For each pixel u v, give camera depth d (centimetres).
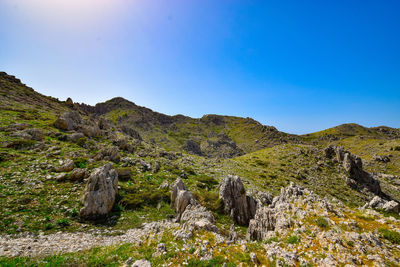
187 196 2831
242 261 1185
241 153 19038
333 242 1220
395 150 11962
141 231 2173
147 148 6556
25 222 1817
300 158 8506
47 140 4053
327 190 6034
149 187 3534
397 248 1137
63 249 1543
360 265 1016
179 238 1457
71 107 10012
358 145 16275
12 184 2298
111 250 1516
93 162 3509
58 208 2175
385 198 6438
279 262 1124
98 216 2269
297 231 1445
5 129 3897
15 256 1314
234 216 3139
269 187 5622
